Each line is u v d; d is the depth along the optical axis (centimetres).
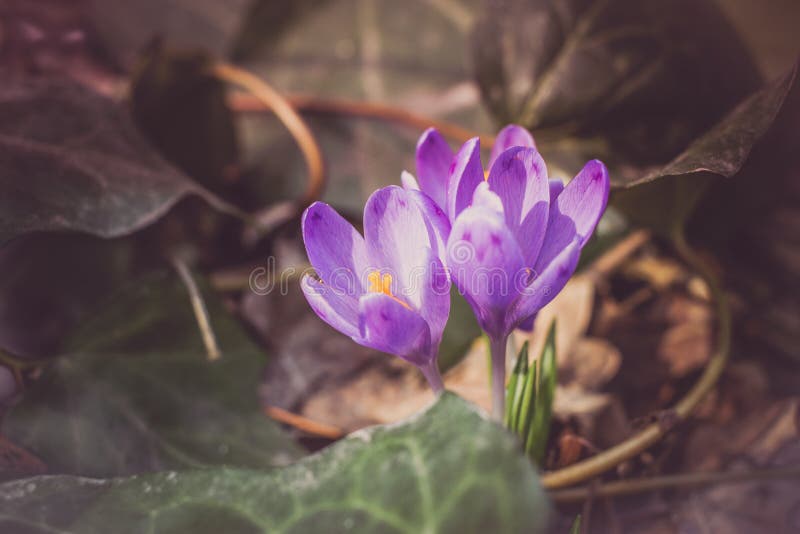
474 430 27
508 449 26
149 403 34
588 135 41
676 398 38
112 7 56
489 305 27
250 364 35
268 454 34
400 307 26
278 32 50
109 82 52
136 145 36
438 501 26
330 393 38
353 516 27
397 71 48
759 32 53
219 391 34
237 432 34
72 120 35
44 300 41
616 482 33
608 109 40
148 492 28
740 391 38
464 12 48
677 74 40
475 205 26
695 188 35
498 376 29
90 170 35
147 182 35
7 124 35
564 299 39
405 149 46
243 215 37
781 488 34
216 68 43
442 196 29
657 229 36
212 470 28
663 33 40
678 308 41
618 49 40
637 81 40
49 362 34
